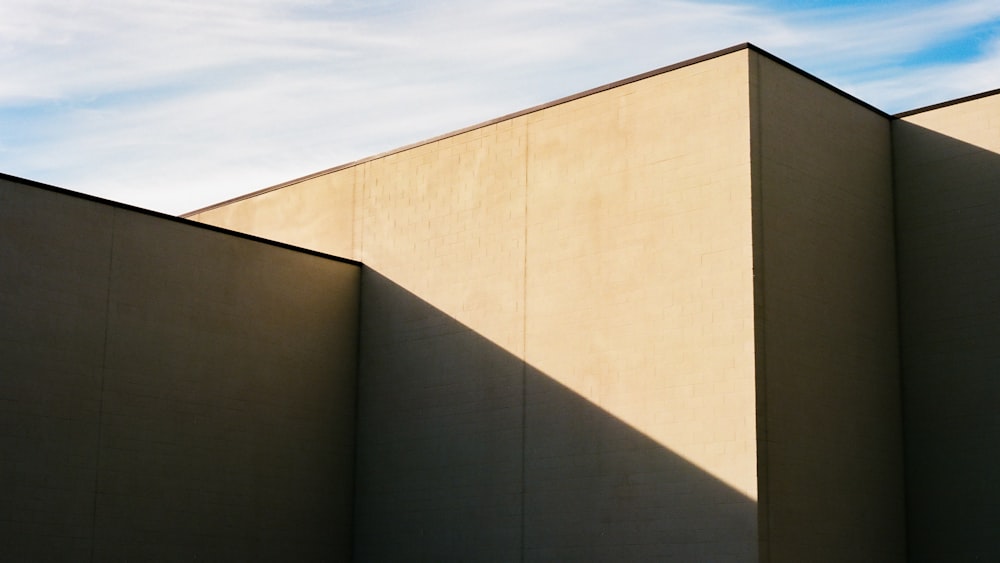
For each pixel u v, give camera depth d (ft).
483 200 94.99
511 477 89.40
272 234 110.01
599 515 83.92
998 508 83.30
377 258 101.76
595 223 87.66
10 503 81.51
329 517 97.66
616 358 84.79
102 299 87.92
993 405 84.53
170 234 92.22
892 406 87.20
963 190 88.07
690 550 78.84
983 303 86.02
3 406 82.17
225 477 92.22
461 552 91.50
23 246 84.74
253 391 94.89
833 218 85.46
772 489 77.20
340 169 105.91
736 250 79.92
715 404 79.25
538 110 92.58
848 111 88.58
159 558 87.76
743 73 81.51
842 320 84.53
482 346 93.04
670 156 84.43
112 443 86.74
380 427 98.84
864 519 82.89
